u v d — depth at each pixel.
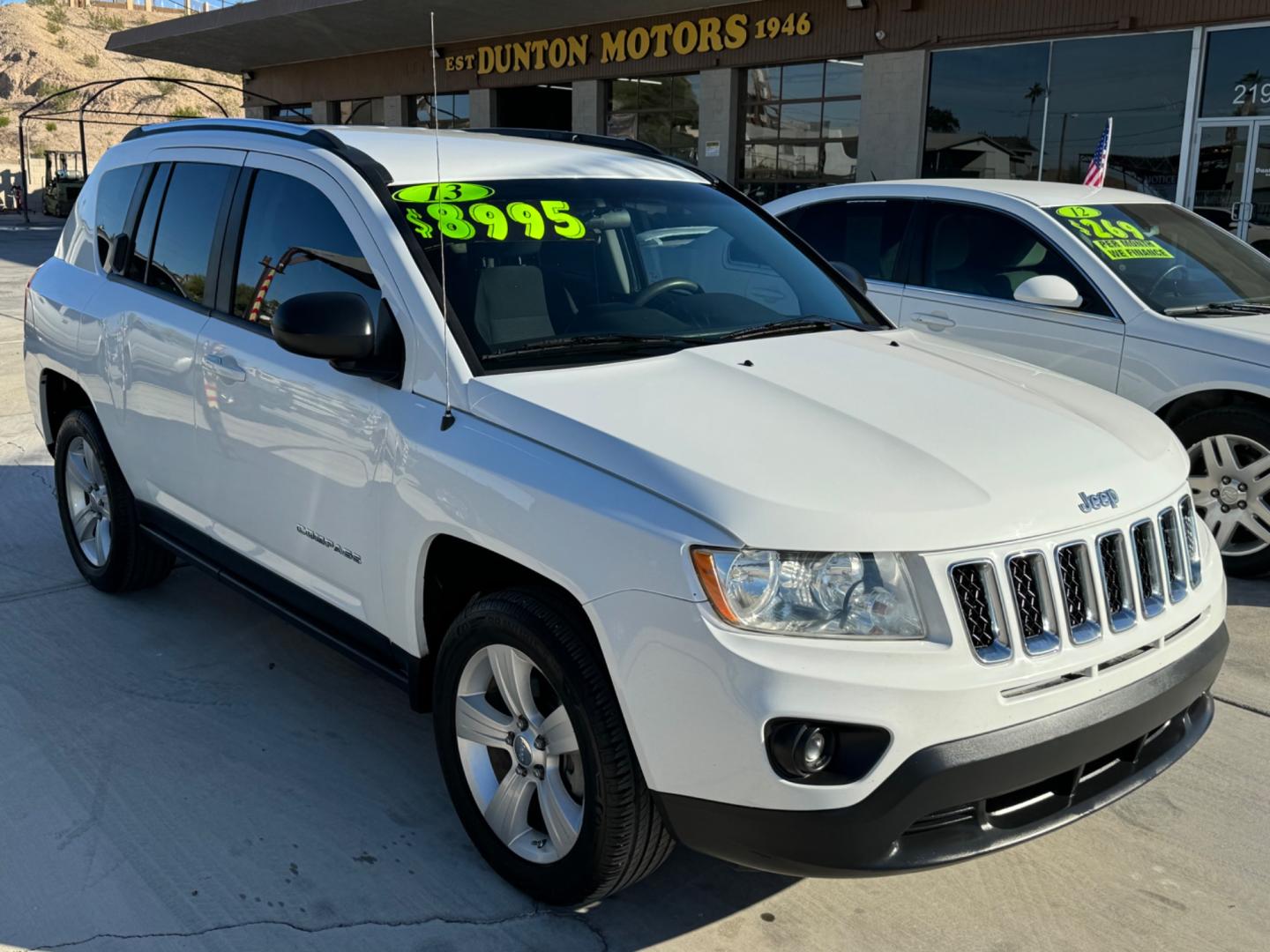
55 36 127.06
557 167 3.74
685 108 19.94
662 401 2.79
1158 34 14.00
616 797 2.53
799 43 17.77
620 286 3.48
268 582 3.70
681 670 2.35
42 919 2.77
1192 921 2.84
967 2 15.62
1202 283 5.82
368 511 3.10
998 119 15.78
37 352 4.93
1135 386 5.45
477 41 23.44
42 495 6.38
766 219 4.20
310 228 3.47
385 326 3.11
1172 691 2.63
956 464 2.55
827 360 3.19
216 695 3.99
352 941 2.72
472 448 2.78
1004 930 2.80
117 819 3.20
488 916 2.82
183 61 30.95
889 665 2.29
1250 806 3.38
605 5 19.27
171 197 4.22
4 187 46.34
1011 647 2.38
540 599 2.68
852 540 2.32
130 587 4.79
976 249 6.20
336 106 28.73
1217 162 13.80
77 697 3.95
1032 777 2.40
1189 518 2.96
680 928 2.79
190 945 2.69
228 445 3.69
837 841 2.30
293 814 3.25
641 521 2.42
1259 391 5.03
